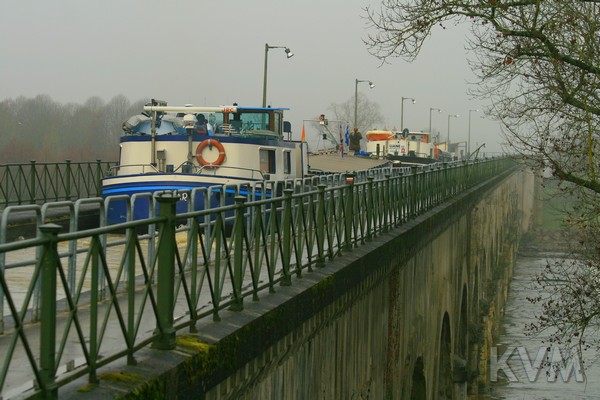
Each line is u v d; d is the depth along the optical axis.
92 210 22.81
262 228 12.72
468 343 42.12
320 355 14.72
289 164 27.31
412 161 57.16
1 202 22.53
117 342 9.67
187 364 9.17
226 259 11.30
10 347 7.02
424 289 27.03
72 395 7.73
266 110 27.88
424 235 26.58
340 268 15.75
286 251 13.64
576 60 21.47
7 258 16.47
